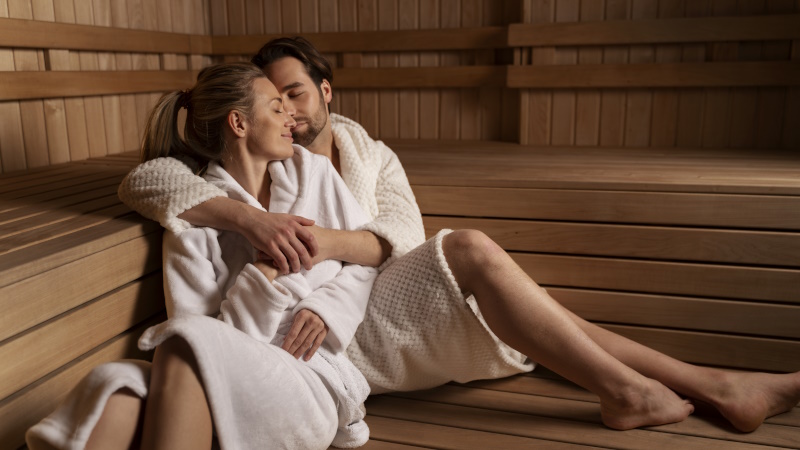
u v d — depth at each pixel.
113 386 1.05
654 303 1.82
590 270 1.87
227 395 1.12
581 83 2.73
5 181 1.99
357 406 1.34
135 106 2.81
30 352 1.17
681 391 1.49
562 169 2.07
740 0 2.55
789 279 1.72
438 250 1.43
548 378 1.72
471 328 1.46
